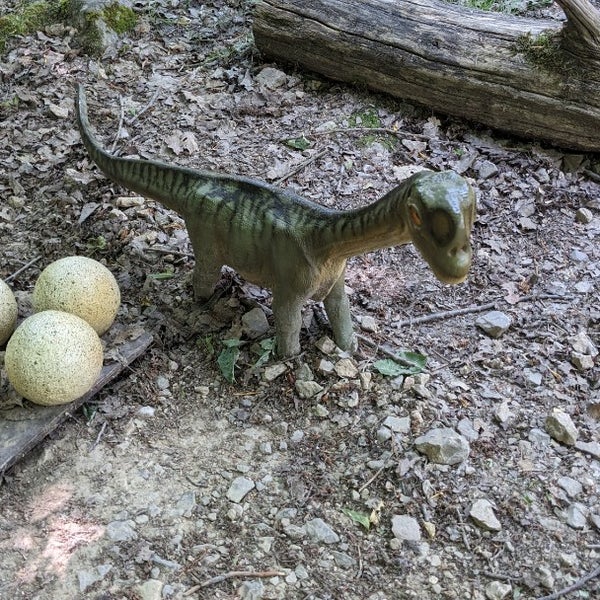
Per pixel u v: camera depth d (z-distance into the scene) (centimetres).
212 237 150
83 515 132
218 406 151
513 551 129
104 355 151
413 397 151
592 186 215
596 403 153
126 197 200
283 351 156
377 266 185
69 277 145
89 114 230
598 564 127
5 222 197
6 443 134
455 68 222
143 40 265
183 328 165
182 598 120
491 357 163
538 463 142
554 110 213
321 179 209
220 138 222
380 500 135
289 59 249
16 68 246
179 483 138
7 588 121
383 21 231
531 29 218
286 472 140
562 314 174
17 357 133
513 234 198
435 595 123
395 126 229
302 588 123
